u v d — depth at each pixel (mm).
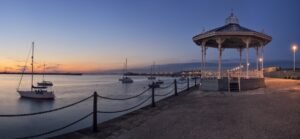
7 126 19453
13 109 32250
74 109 27625
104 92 55438
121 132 6570
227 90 16219
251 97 12680
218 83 16375
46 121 21141
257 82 17844
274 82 25188
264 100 11336
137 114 9109
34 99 40906
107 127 7148
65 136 6320
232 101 11430
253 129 6145
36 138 14758
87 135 6367
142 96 40938
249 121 7066
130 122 7750
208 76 18781
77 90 64688
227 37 16500
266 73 52031
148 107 10797
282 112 8219
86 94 51969
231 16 17750
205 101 11844
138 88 71250
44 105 35625
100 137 6164
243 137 5484
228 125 6688
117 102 33281
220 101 11594
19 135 16297
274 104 10023
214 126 6641
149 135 6090
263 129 6105
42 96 40594
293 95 12961
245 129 6176
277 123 6684
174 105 11078
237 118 7555
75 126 17359
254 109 9000
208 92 15977
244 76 20734
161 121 7660
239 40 18891
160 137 5844
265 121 6980
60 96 47688
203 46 18594
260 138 5363
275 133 5703
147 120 7953
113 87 77688
